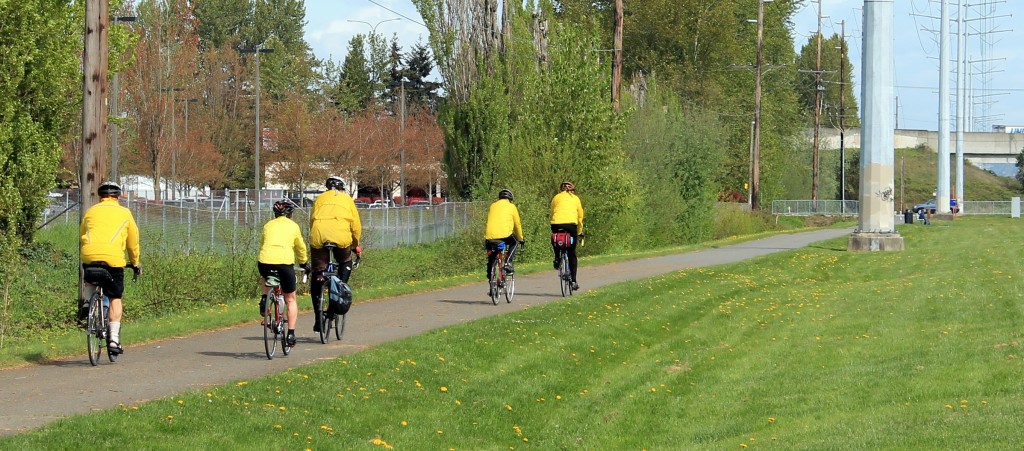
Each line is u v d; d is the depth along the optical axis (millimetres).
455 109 53656
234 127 96438
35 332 21516
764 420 13898
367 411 12484
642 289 27484
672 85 88750
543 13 53562
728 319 24000
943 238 51312
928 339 19688
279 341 17312
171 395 12242
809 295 28578
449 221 53344
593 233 45031
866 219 41875
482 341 17719
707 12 91938
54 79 29266
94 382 13453
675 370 17859
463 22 53781
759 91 82562
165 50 80062
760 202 97062
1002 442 11156
